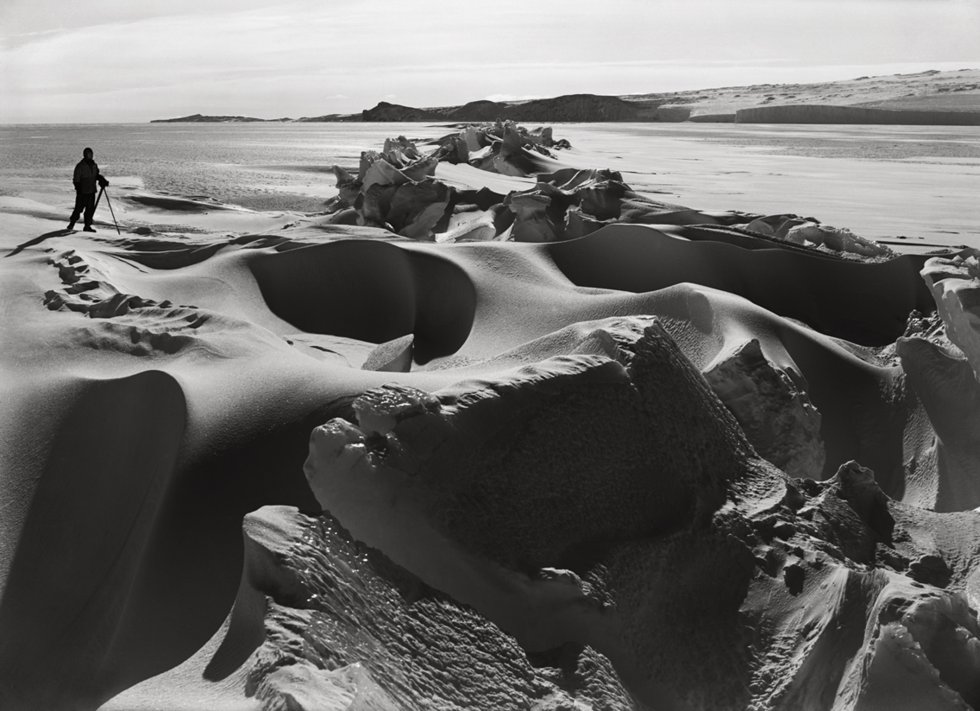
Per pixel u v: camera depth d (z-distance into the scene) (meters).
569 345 7.00
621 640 4.36
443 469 4.43
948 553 5.38
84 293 8.60
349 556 3.97
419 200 18.28
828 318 9.95
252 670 3.35
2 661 4.94
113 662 4.70
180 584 4.89
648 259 10.43
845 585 4.51
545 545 4.47
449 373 6.59
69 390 6.41
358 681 3.26
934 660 3.98
